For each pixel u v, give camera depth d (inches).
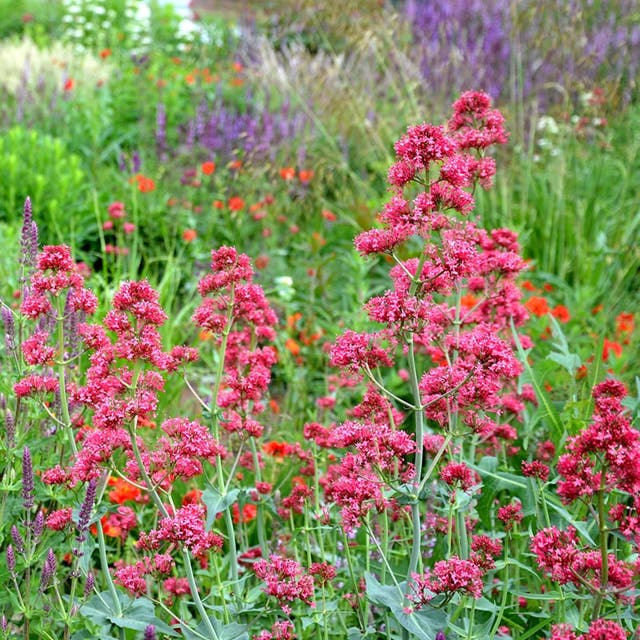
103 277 283.0
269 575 125.0
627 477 105.6
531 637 143.8
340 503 119.9
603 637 100.8
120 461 137.6
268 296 289.3
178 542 116.6
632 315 254.7
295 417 233.3
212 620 122.8
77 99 443.2
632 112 379.2
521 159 354.0
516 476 149.3
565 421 171.2
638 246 310.0
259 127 381.7
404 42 438.9
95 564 165.6
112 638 121.4
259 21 551.5
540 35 396.2
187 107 452.8
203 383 245.9
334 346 124.0
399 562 158.4
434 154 115.2
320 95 417.4
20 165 335.3
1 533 129.6
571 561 110.3
